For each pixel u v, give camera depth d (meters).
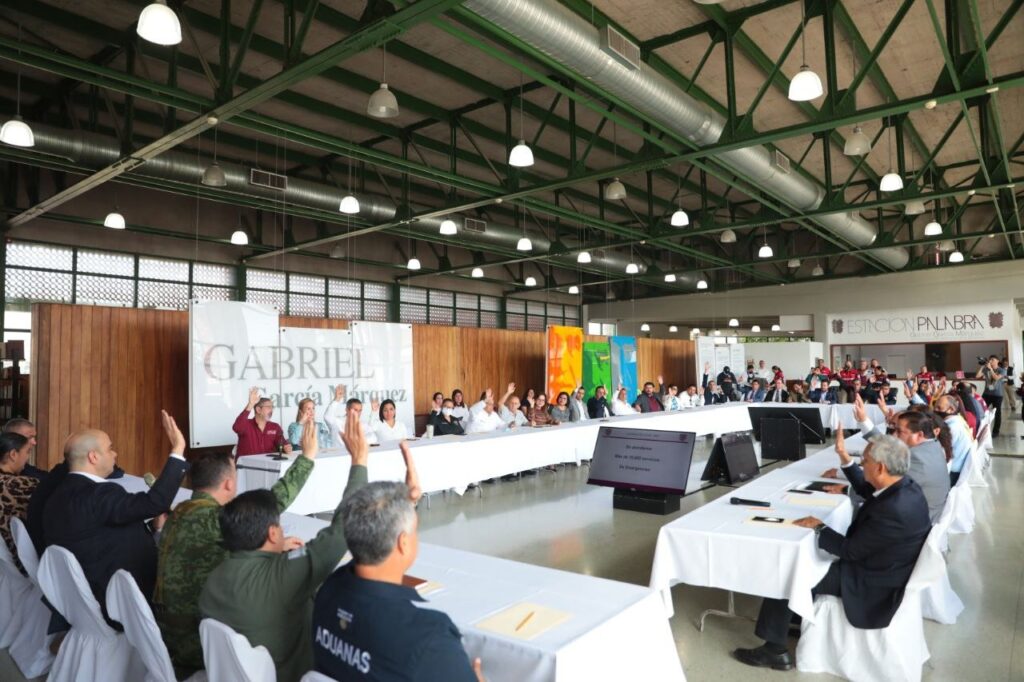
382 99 5.79
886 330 17.92
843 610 2.88
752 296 19.73
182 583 2.19
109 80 7.22
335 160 10.88
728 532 3.04
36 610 3.12
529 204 10.20
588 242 15.93
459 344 11.67
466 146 10.07
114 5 6.20
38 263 10.66
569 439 8.07
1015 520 5.69
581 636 1.80
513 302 19.97
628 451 6.11
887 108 6.07
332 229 14.80
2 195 9.81
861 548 2.80
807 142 10.20
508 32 4.78
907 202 9.57
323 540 1.90
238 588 1.83
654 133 9.15
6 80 7.69
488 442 6.86
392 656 1.37
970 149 10.63
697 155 7.24
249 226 13.38
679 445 5.87
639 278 17.36
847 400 13.71
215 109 6.01
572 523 5.70
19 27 6.40
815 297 18.86
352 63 7.34
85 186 8.38
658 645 2.10
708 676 2.91
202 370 7.46
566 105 8.62
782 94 8.33
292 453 5.57
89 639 2.52
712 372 16.06
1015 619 3.55
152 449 7.87
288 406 8.23
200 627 1.78
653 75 5.91
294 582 1.84
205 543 2.21
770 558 2.90
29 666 3.02
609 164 11.10
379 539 1.46
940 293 17.12
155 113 8.84
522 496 6.91
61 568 2.43
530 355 13.12
